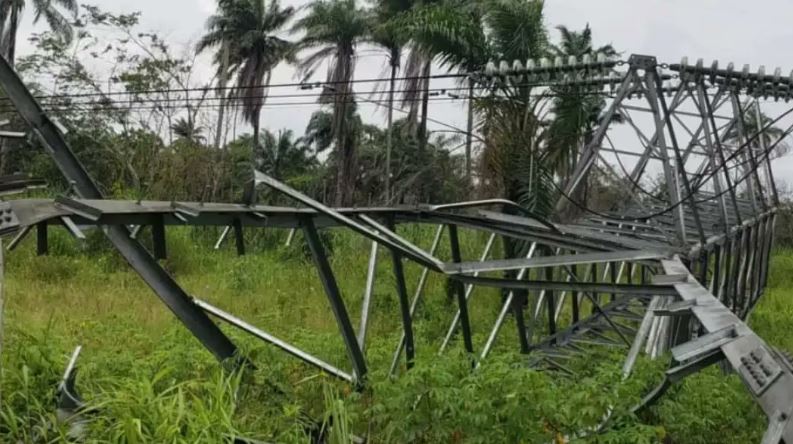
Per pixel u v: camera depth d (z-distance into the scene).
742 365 4.31
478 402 5.56
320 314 14.05
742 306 16.56
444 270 7.26
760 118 18.92
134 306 13.27
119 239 6.09
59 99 29.12
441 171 34.69
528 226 10.02
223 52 43.38
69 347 8.90
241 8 43.56
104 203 5.59
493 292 16.81
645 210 15.18
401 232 20.69
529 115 18.05
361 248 21.20
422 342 11.41
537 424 5.54
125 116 28.41
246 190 6.72
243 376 6.91
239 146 32.00
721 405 7.72
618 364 7.40
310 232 7.30
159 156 27.02
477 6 21.39
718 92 14.27
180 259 19.22
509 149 17.78
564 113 18.30
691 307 5.66
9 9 37.12
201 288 16.19
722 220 13.95
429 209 9.30
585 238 9.95
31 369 6.23
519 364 6.40
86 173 5.89
